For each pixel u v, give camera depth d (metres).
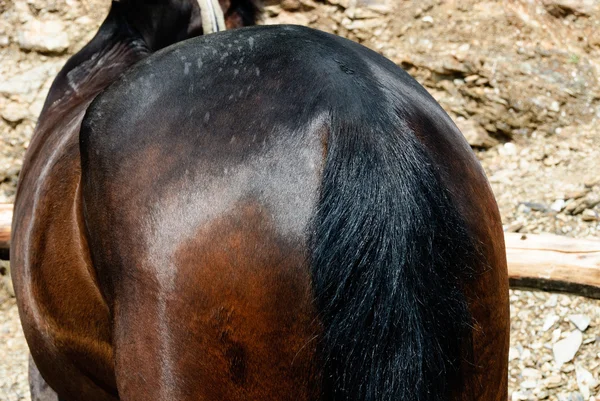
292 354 1.46
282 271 1.44
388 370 1.39
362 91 1.57
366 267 1.40
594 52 4.62
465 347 1.55
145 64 1.73
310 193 1.45
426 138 1.63
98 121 1.70
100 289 1.82
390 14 4.63
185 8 2.50
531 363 3.57
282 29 1.79
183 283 1.50
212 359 1.50
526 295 3.78
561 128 4.42
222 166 1.51
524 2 4.69
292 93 1.55
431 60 4.54
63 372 2.26
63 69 2.67
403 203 1.44
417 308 1.41
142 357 1.57
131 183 1.60
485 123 4.48
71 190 1.97
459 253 1.53
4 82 4.59
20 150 4.48
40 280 2.12
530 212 4.10
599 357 3.54
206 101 1.59
